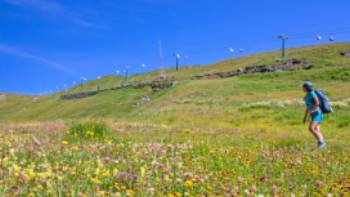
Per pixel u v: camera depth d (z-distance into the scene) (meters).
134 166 9.18
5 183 7.03
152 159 10.23
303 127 30.36
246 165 10.56
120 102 94.31
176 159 10.56
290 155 12.83
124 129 20.95
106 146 12.09
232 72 106.44
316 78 73.38
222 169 9.88
